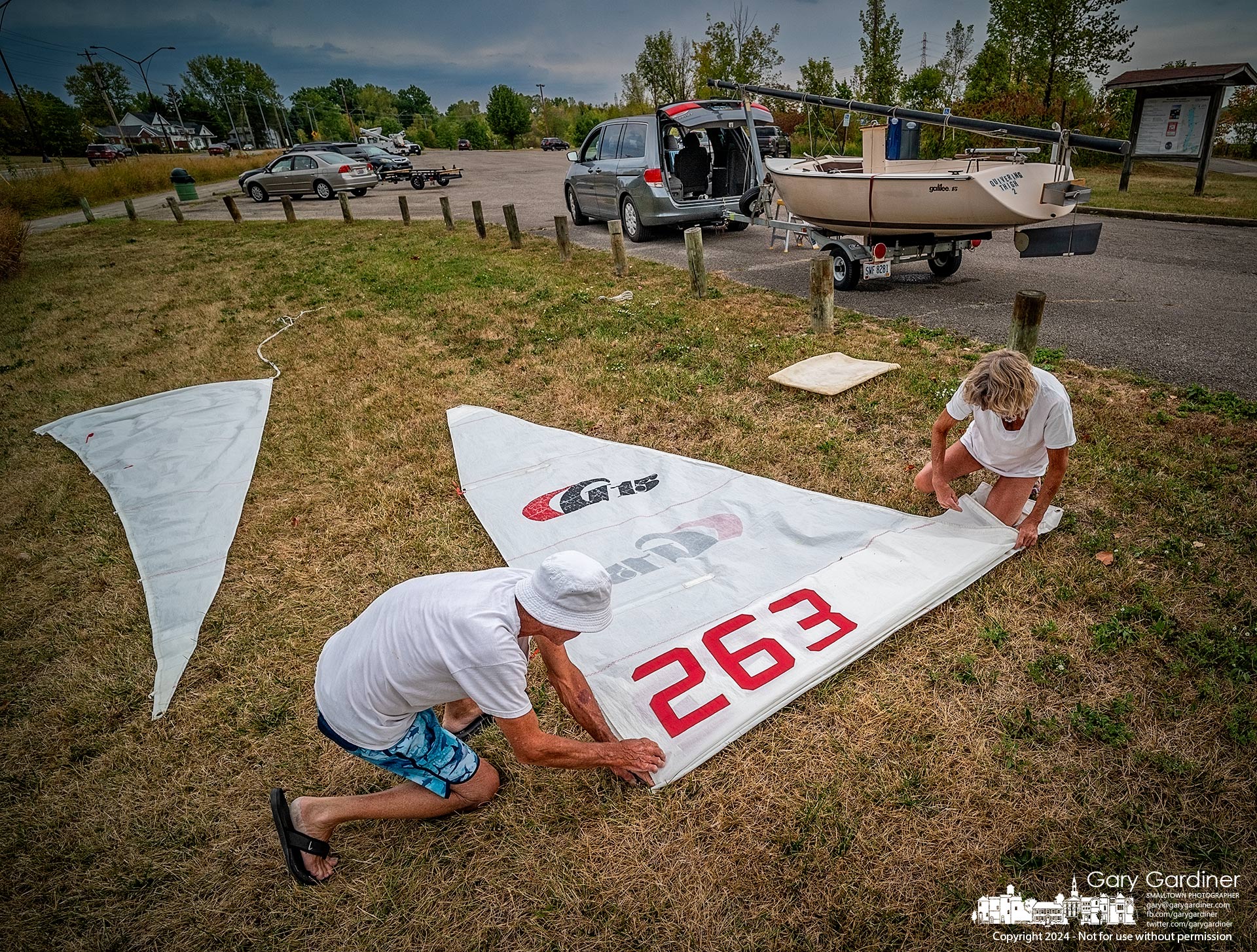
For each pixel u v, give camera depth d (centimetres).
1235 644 260
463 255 1049
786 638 278
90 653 316
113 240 1438
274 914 207
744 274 834
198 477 457
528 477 419
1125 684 252
